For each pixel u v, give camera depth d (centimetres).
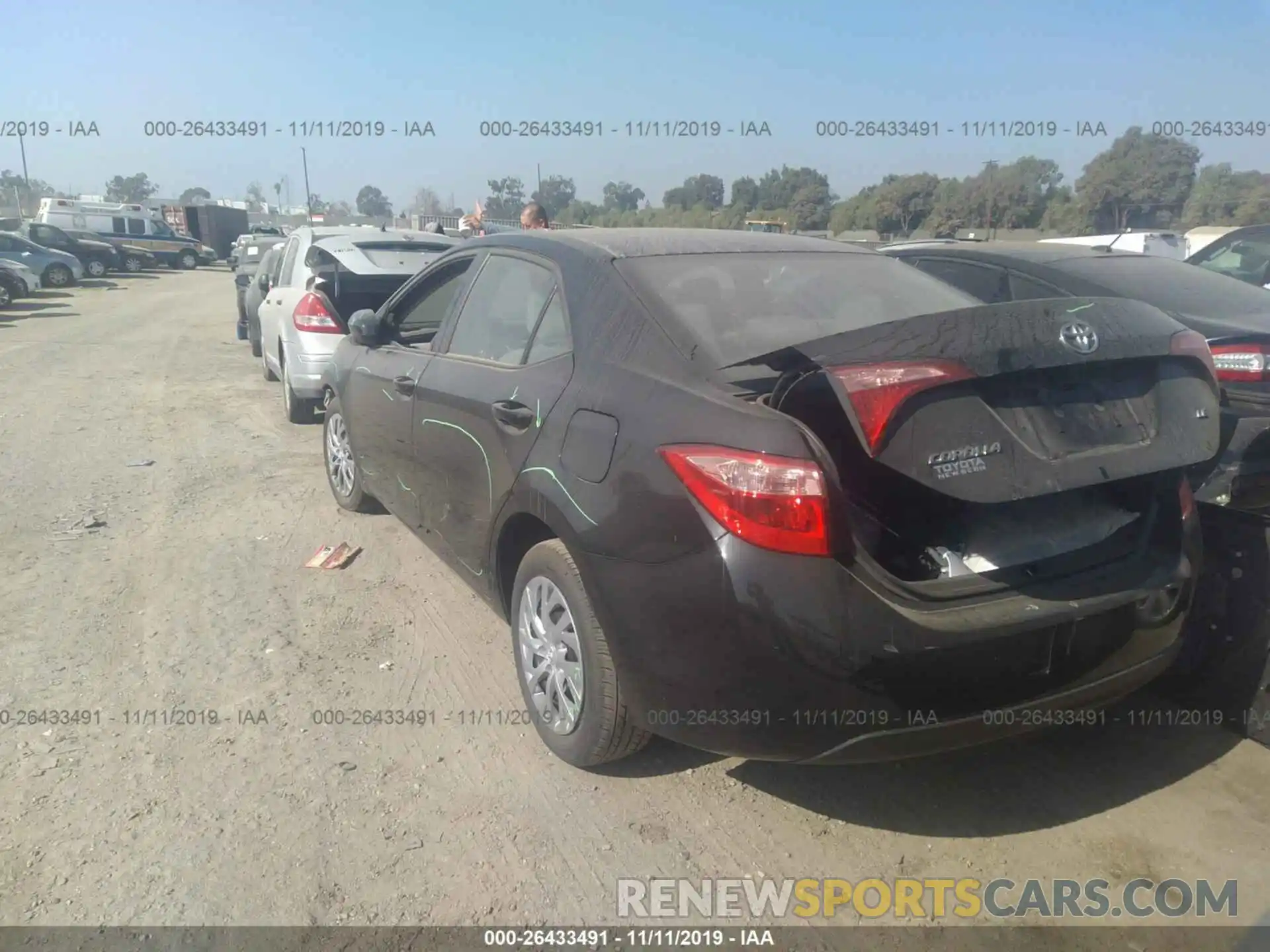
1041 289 584
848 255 390
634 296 316
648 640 268
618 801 308
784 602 242
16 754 330
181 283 3102
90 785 314
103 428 830
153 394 1007
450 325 419
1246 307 546
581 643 301
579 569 288
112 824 294
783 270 355
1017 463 241
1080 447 249
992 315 248
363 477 537
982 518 278
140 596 464
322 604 457
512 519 335
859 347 244
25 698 368
